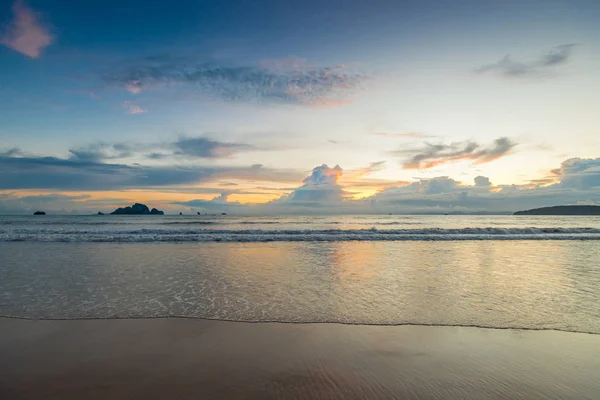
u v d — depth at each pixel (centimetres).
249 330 566
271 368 431
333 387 386
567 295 795
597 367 441
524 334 556
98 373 415
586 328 584
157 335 542
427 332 562
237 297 766
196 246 1741
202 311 664
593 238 2350
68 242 1867
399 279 961
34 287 849
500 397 367
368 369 430
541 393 376
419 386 389
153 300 738
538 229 2792
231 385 388
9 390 373
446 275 1020
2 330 559
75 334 544
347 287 863
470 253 1528
